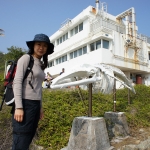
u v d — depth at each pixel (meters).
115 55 14.98
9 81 2.20
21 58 2.20
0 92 7.13
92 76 3.67
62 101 6.35
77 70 3.54
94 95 7.34
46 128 4.49
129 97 7.73
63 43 20.48
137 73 19.62
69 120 5.02
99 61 14.09
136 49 17.30
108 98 7.51
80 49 17.23
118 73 4.58
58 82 3.38
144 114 6.74
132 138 4.77
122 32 17.25
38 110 2.29
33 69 2.21
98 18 15.37
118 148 3.99
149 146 4.17
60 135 4.44
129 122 5.85
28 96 2.14
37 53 2.35
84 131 3.43
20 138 2.06
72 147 3.53
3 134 4.12
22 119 2.03
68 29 19.41
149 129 5.70
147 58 18.86
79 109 5.86
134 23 17.44
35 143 4.20
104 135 3.57
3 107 4.97
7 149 3.91
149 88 9.55
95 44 15.25
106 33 14.79
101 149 3.37
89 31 15.99
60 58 21.03
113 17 18.14
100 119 3.58
